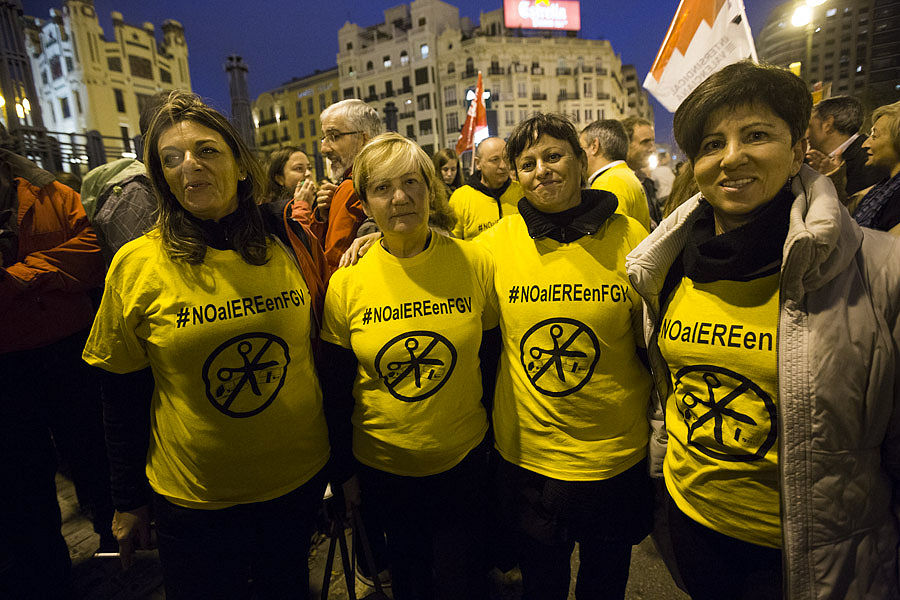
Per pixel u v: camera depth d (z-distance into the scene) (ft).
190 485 4.29
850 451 3.19
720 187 3.35
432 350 4.67
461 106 145.59
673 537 4.24
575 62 149.69
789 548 3.30
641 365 4.89
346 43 161.79
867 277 3.12
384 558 6.77
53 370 6.59
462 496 5.03
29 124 23.35
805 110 3.21
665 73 9.62
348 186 6.66
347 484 5.24
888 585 3.42
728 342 3.49
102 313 4.17
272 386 4.29
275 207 4.86
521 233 5.00
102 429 7.29
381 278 4.76
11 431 6.15
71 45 95.14
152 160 4.04
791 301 3.16
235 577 4.55
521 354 4.83
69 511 8.80
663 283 4.11
